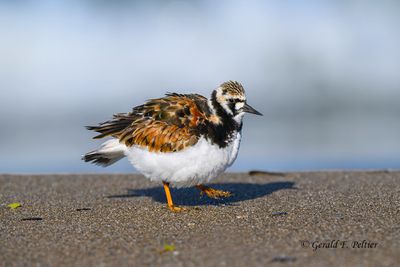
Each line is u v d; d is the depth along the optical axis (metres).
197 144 9.17
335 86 21.75
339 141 17.56
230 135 9.48
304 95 21.31
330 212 9.55
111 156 10.16
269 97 21.22
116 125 9.85
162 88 21.61
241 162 15.68
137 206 10.42
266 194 11.38
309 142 17.39
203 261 7.07
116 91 21.30
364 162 15.63
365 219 8.95
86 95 20.97
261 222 8.95
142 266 6.96
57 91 21.02
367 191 11.47
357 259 7.00
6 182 13.15
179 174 9.38
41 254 7.47
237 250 7.46
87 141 17.66
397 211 9.52
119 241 8.02
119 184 12.88
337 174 13.65
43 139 17.72
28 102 20.31
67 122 19.14
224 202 10.66
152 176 9.73
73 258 7.30
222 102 9.49
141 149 9.49
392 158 15.87
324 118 19.73
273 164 15.53
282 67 22.56
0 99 20.36
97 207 10.40
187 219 9.29
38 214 9.85
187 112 9.41
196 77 22.30
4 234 8.46
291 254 7.23
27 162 15.78
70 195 11.67
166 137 9.20
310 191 11.61
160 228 8.75
